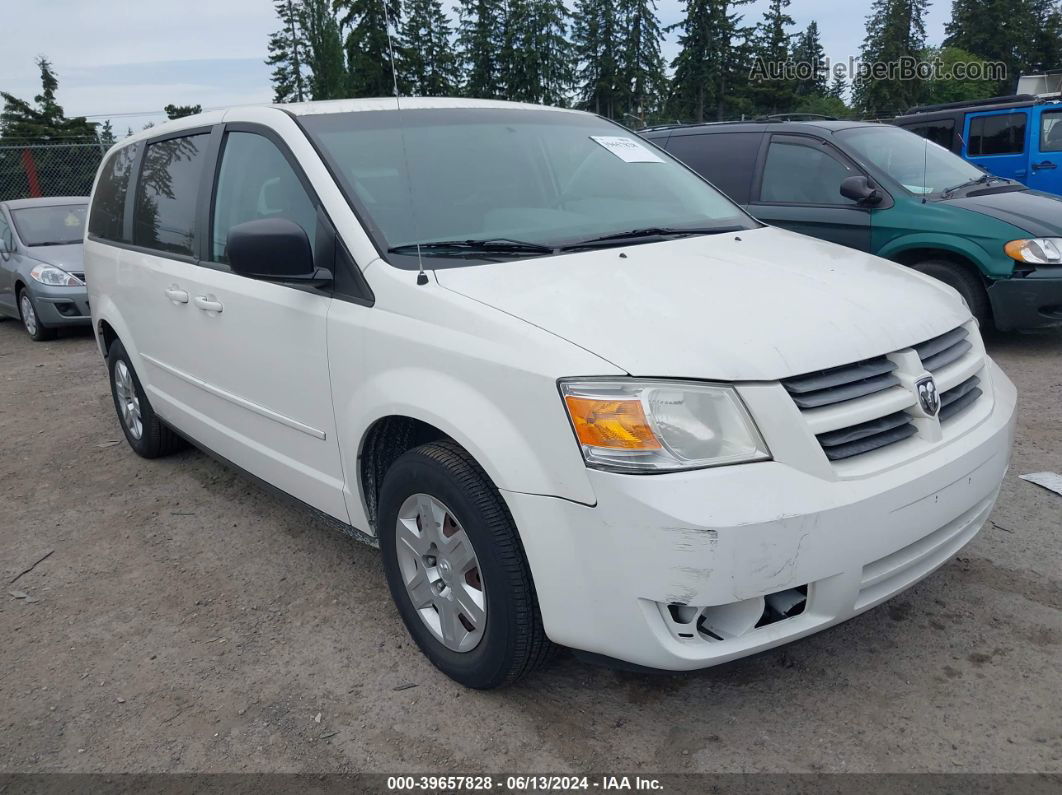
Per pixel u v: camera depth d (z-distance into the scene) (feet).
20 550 13.30
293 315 10.25
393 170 10.40
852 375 7.78
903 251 21.17
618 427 7.09
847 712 8.44
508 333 7.83
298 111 11.21
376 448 9.73
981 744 7.89
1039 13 189.16
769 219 22.86
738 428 7.23
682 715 8.55
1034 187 35.04
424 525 8.98
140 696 9.39
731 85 139.33
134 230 14.93
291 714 8.91
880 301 8.81
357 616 10.76
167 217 13.69
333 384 9.78
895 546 7.65
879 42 152.35
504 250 9.62
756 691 8.84
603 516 7.13
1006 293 19.80
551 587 7.59
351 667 9.68
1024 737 7.95
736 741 8.14
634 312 7.97
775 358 7.45
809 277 9.27
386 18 15.42
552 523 7.45
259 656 10.02
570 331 7.66
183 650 10.25
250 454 12.12
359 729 8.63
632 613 7.20
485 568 8.13
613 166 12.21
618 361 7.29
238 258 9.32
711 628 7.45
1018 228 19.61
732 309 8.14
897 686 8.77
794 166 22.76
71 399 22.45
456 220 10.05
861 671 9.04
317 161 10.21
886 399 7.89
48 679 9.81
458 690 9.12
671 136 25.45
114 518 14.28
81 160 59.06
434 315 8.50
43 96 135.54
